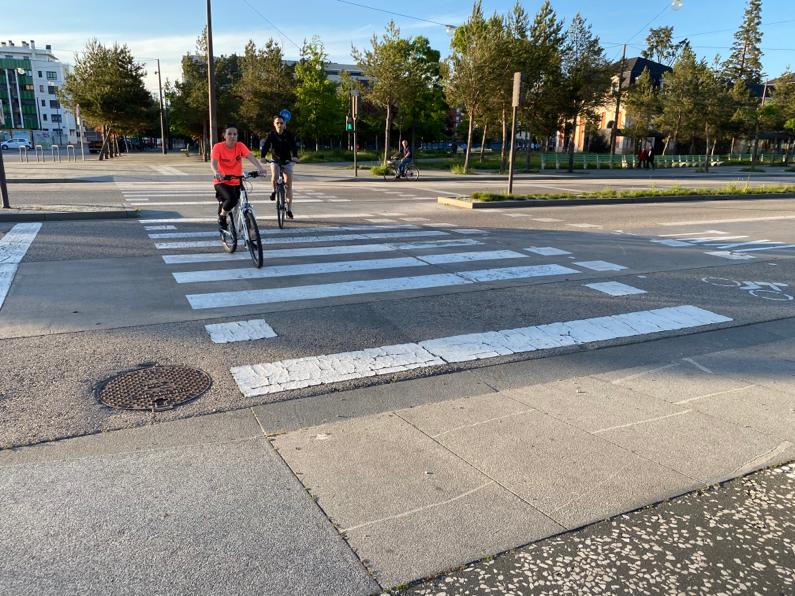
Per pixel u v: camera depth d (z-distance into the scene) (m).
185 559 2.63
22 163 38.12
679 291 7.66
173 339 5.40
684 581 2.59
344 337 5.59
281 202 11.42
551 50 34.81
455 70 32.75
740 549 2.80
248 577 2.54
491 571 2.62
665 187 25.81
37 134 113.44
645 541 2.84
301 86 49.94
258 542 2.76
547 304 6.88
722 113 43.62
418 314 6.35
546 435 3.86
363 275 7.92
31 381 4.47
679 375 4.94
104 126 47.56
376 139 72.19
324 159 45.50
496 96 32.53
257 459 3.50
